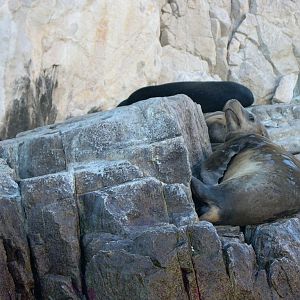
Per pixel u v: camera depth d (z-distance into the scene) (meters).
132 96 22.95
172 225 14.06
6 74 20.28
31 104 21.06
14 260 14.26
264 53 30.98
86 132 16.38
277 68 31.02
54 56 21.92
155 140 16.23
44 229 14.41
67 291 14.05
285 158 16.94
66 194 14.62
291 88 30.61
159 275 13.39
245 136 17.95
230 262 13.68
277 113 22.61
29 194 14.60
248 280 13.80
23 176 16.56
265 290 13.96
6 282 13.96
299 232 15.25
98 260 13.70
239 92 23.11
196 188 15.99
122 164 15.19
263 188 16.08
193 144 17.80
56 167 16.42
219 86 23.06
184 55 29.05
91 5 22.78
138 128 16.33
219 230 15.74
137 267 13.45
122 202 14.52
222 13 30.03
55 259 14.30
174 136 16.20
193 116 18.05
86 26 22.80
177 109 17.33
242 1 30.83
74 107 23.09
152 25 25.78
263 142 17.59
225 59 30.23
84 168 15.32
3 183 14.80
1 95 20.20
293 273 14.17
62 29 22.00
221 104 22.84
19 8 20.55
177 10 29.03
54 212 14.39
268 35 30.92
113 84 24.56
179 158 16.09
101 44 23.66
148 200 14.70
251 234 15.77
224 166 17.28
